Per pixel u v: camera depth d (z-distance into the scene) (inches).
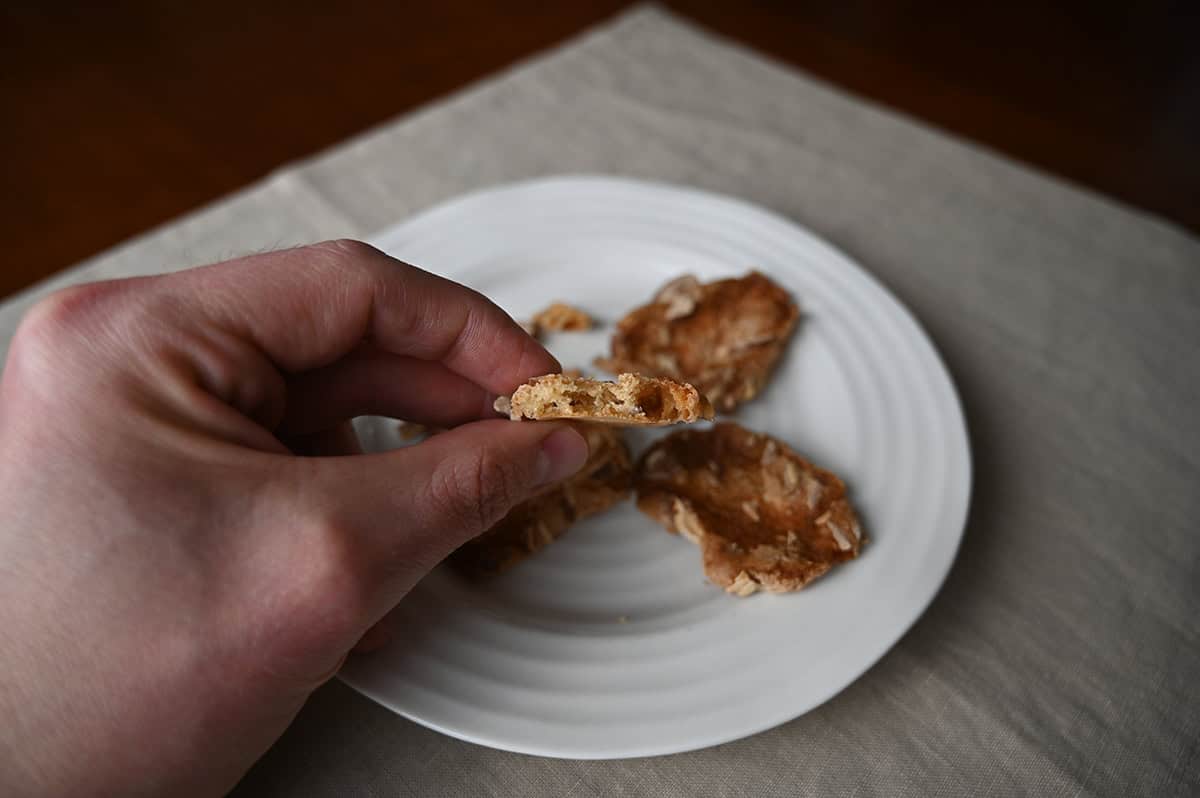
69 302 7.8
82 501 7.2
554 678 8.5
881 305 11.7
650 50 16.8
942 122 19.4
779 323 11.5
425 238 12.5
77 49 20.5
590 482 10.4
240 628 7.3
